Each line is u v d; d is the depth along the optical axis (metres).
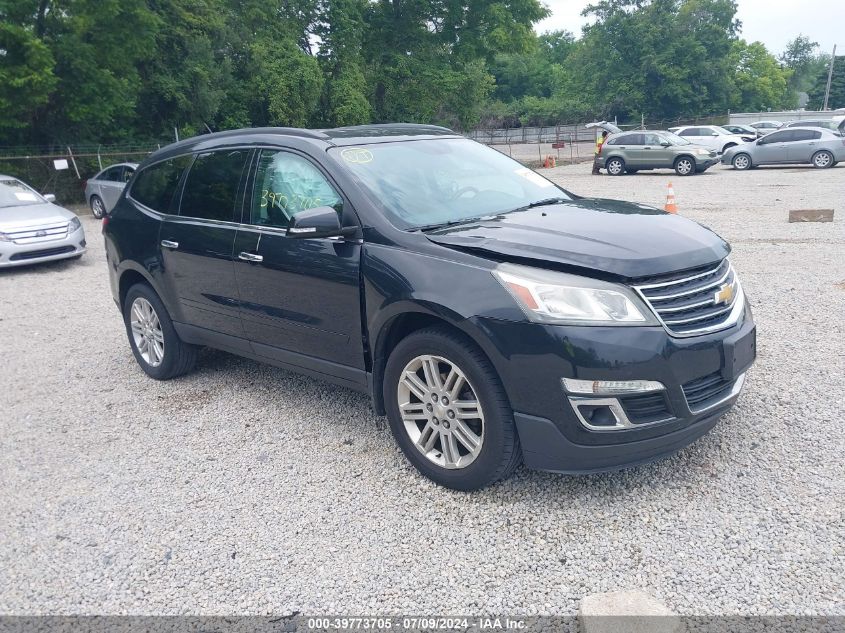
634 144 25.94
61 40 22.77
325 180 4.20
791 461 3.80
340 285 3.99
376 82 36.81
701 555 3.07
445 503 3.62
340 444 4.40
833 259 8.91
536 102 82.06
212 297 4.94
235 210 4.76
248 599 3.01
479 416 3.48
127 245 5.66
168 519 3.67
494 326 3.28
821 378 4.90
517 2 36.88
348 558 3.24
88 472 4.26
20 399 5.62
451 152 4.80
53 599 3.09
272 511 3.67
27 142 25.42
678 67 66.81
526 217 3.96
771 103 91.94
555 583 2.97
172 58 28.97
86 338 7.36
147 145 27.62
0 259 11.07
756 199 15.98
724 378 3.44
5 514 3.83
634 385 3.17
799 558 3.00
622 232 3.59
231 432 4.69
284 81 31.55
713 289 3.50
